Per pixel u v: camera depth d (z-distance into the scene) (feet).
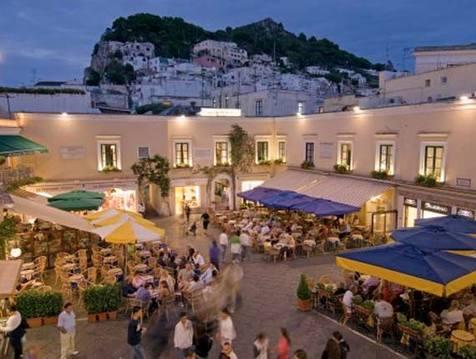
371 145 79.15
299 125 100.07
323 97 131.85
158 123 97.71
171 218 98.32
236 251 64.75
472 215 59.72
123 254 60.18
